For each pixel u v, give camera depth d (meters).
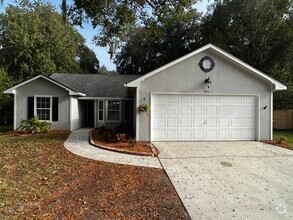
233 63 10.05
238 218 3.52
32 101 13.29
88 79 17.94
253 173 5.80
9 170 5.50
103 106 15.86
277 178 5.45
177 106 9.90
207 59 9.91
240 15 23.48
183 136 9.96
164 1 8.56
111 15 8.88
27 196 4.04
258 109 10.27
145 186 4.77
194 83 9.86
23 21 28.58
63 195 4.16
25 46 27.55
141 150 7.97
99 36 10.50
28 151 7.70
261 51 23.02
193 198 4.23
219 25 25.08
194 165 6.44
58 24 29.98
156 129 9.81
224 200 4.17
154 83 9.63
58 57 31.02
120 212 3.58
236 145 9.24
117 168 6.00
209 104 10.09
